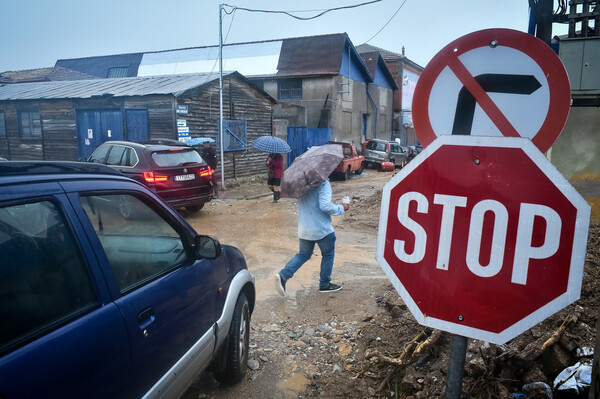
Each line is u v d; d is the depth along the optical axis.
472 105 1.72
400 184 1.73
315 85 24.44
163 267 2.47
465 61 1.71
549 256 1.51
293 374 3.51
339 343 3.96
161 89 14.74
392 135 34.41
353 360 3.64
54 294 1.69
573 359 2.90
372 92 30.16
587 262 4.22
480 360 2.88
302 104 24.81
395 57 36.69
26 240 1.66
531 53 1.62
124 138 15.09
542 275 1.53
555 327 3.18
